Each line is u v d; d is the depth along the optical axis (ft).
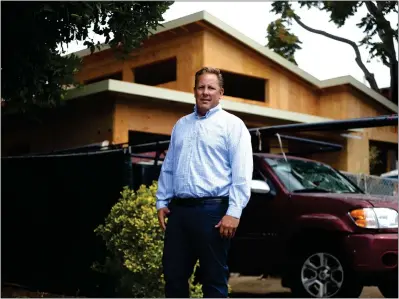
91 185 25.66
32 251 27.94
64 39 22.17
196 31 50.29
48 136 46.21
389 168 65.10
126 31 22.09
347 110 57.26
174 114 43.93
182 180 13.69
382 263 21.44
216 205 13.53
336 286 22.36
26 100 23.04
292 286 23.58
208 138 13.65
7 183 29.43
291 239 23.40
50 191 27.40
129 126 41.39
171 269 13.84
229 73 53.01
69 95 41.32
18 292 26.68
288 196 23.89
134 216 21.95
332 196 23.09
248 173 13.44
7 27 21.24
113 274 22.93
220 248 13.56
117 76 57.93
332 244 22.58
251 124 48.75
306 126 21.63
